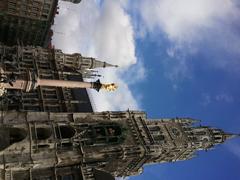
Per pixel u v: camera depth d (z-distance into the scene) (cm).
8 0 9206
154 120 7656
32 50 9456
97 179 6481
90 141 6519
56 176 6153
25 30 10100
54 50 9838
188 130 7900
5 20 9631
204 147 7962
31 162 5809
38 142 6025
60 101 8838
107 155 6488
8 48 9119
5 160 5653
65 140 6281
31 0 9369
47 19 9994
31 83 5797
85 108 9206
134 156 6750
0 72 5525
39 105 8481
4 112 6166
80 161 6350
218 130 8369
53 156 6028
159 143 7144
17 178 5884
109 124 6894
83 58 10256
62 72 9525
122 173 7494
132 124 7200
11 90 7969
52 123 6381
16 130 6131
